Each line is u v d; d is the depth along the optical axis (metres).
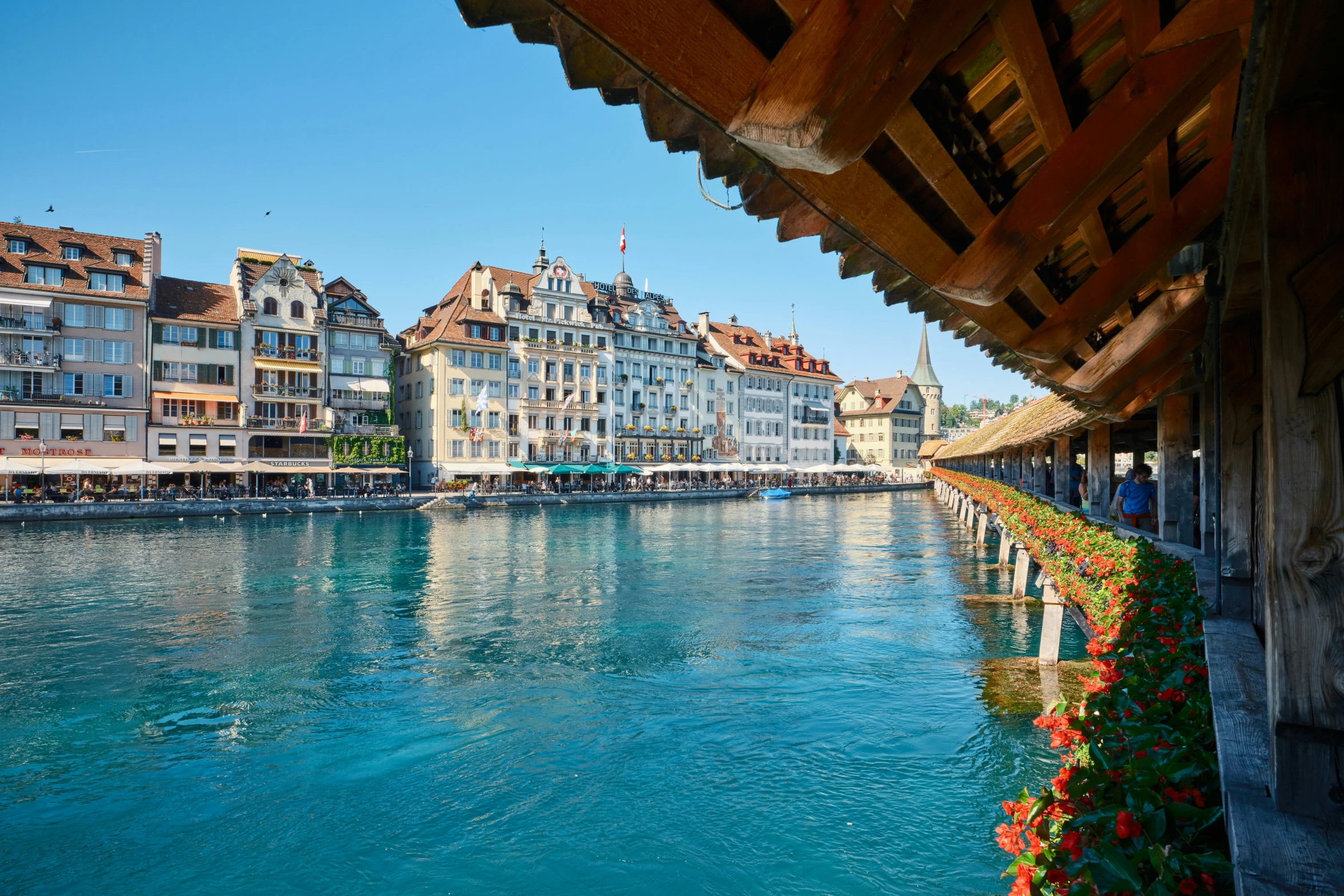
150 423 51.66
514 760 10.04
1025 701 11.56
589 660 14.52
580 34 1.95
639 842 7.96
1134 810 2.94
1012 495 23.91
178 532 38.22
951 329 5.11
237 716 11.71
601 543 35.06
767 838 7.96
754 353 91.94
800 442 96.88
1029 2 2.02
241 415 54.59
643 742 10.51
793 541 35.50
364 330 61.06
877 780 9.11
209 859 7.90
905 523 47.25
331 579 24.20
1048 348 4.30
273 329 56.41
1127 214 4.15
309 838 8.23
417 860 7.80
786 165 2.08
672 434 80.75
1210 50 2.35
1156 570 7.86
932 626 16.89
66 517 42.03
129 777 9.68
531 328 69.81
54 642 16.12
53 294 48.34
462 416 65.00
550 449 70.62
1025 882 3.19
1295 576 2.03
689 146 2.51
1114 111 2.56
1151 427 17.25
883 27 1.65
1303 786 2.10
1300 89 1.78
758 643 15.68
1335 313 1.86
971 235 3.26
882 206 2.75
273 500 48.22
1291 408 1.96
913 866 7.36
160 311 52.59
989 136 2.85
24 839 8.28
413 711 11.84
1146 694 4.42
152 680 13.48
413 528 42.16
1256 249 2.89
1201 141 3.55
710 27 1.78
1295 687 2.07
